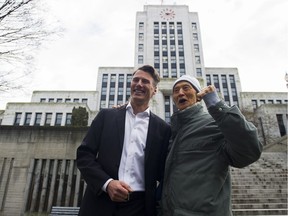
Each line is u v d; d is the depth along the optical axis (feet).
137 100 7.92
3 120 121.49
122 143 7.16
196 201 5.50
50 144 27.07
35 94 153.89
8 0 17.34
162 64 162.61
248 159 5.51
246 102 156.97
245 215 18.51
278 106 113.70
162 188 6.75
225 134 5.55
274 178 27.81
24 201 24.26
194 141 6.28
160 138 7.70
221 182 5.78
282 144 47.01
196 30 182.80
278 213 18.54
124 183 5.95
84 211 6.31
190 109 7.00
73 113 84.89
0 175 25.71
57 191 25.13
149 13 184.03
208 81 176.04
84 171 6.51
